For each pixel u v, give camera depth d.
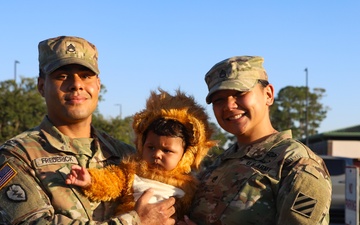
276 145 3.53
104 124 32.94
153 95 3.84
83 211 3.45
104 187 3.45
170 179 3.63
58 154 3.62
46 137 3.63
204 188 3.69
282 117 67.12
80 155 3.68
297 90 67.69
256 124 3.68
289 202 3.25
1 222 3.36
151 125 3.70
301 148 3.45
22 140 3.57
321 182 3.28
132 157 3.76
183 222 3.55
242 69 3.61
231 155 3.69
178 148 3.67
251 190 3.41
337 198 11.41
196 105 3.82
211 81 3.69
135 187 3.56
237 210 3.40
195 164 3.80
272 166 3.42
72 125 3.78
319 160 3.46
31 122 32.56
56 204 3.41
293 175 3.29
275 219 3.37
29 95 33.22
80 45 3.70
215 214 3.50
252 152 3.58
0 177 3.37
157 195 3.55
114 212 3.58
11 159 3.42
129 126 3.93
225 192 3.52
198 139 3.71
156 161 3.65
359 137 38.34
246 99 3.62
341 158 11.77
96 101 3.84
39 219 3.21
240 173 3.52
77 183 3.40
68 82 3.70
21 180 3.36
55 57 3.65
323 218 3.24
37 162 3.48
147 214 3.37
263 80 3.70
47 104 3.76
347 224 8.52
